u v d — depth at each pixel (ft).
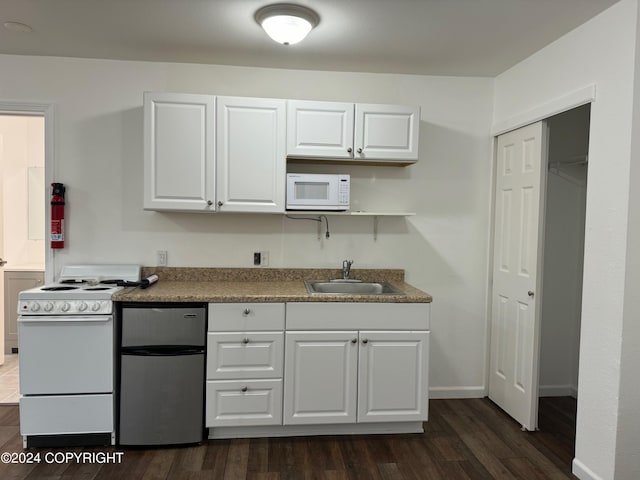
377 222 10.45
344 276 10.07
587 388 7.18
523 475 7.43
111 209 9.80
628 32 6.48
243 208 9.03
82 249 9.77
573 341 11.01
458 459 7.90
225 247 10.08
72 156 9.66
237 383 8.24
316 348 8.36
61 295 7.79
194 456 7.83
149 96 8.70
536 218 8.79
